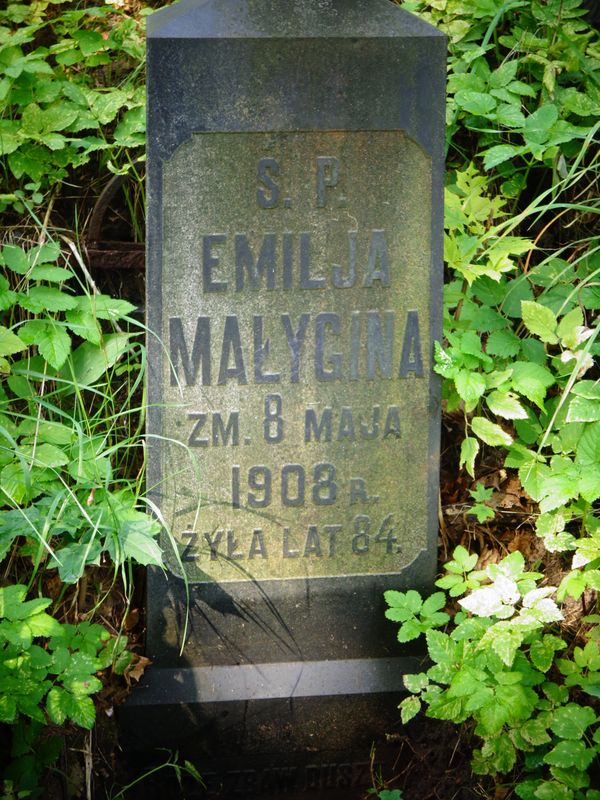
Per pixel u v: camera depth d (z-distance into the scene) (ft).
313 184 5.58
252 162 5.54
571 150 6.73
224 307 5.64
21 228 6.53
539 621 5.45
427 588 5.97
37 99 6.49
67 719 5.77
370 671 5.92
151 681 5.81
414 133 5.58
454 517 6.42
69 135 6.68
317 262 5.65
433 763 5.98
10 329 5.87
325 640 5.94
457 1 6.90
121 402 6.40
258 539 5.83
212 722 5.83
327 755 5.96
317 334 5.71
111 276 6.60
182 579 5.79
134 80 6.81
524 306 6.08
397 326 5.75
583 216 6.82
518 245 6.14
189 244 5.58
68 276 6.02
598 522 5.99
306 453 5.80
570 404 5.83
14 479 5.74
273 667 5.90
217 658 5.88
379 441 5.83
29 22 6.94
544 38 6.97
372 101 5.54
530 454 6.08
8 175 6.64
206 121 5.48
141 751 5.83
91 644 5.59
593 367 6.51
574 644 6.06
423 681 5.61
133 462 6.34
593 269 6.48
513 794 5.75
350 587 5.91
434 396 5.83
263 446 5.77
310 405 5.76
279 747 5.92
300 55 5.47
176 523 5.77
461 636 5.55
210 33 5.42
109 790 5.83
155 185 5.52
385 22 5.50
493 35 6.97
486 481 6.50
